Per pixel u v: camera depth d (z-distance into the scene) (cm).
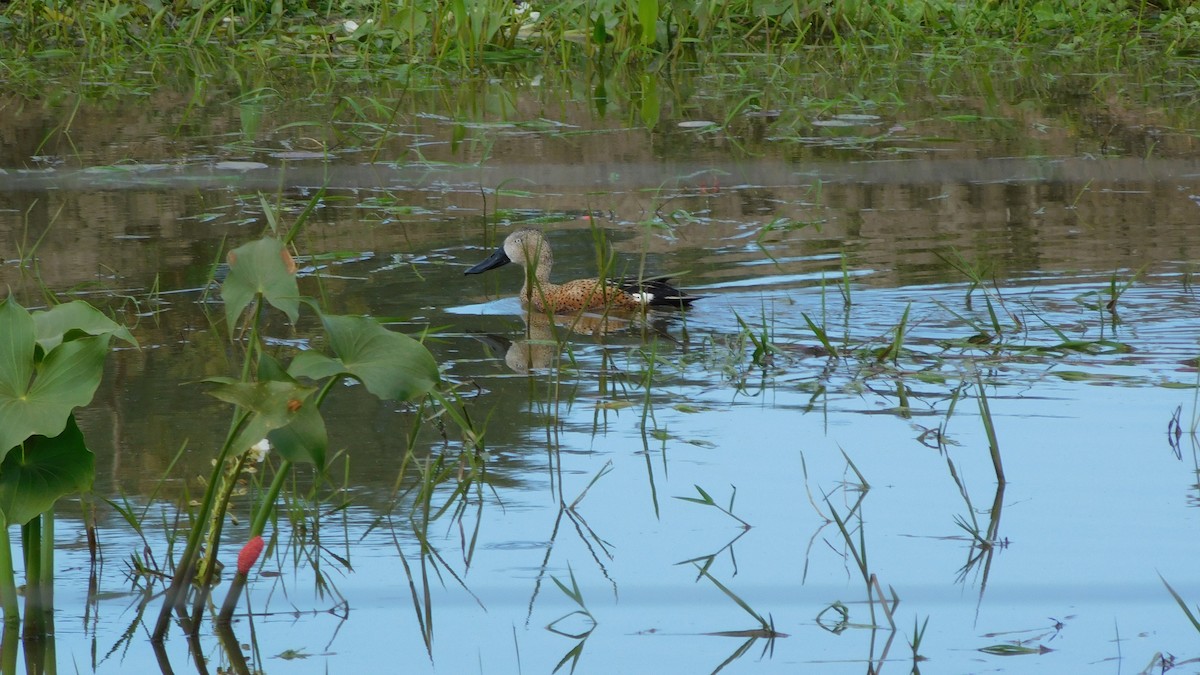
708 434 902
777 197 1622
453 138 1920
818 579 701
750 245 1430
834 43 2658
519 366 1062
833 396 980
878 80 2336
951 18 2700
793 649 634
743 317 1195
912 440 884
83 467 635
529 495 805
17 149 1809
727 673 609
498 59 2494
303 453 624
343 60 2453
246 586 698
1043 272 1305
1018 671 609
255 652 636
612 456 864
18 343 616
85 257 1341
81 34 2631
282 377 622
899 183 1680
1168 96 2170
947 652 627
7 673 618
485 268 1309
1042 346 1085
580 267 1368
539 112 2092
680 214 1552
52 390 615
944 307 1194
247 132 1931
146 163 1750
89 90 2191
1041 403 951
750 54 2566
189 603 682
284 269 660
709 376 1034
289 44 2567
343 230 1484
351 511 785
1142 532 740
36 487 629
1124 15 2759
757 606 674
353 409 953
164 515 763
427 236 1466
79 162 1747
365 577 708
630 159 1808
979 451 863
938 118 2044
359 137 1916
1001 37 2712
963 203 1582
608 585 696
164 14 2698
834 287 1277
